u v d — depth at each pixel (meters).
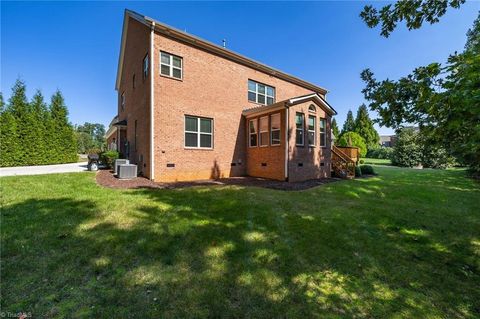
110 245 3.23
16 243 3.16
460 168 18.39
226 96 11.61
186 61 10.13
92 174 9.50
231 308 2.12
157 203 5.37
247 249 3.31
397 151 21.03
